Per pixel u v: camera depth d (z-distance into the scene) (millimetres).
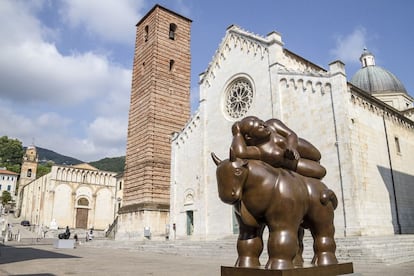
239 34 38281
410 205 32062
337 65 28406
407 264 19328
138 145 51719
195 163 40938
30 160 124625
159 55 54344
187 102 55250
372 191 27562
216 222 36594
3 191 136625
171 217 42406
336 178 26719
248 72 36531
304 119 29953
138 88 55562
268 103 33500
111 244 45062
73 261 23953
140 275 15867
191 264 22078
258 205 7480
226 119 38250
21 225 92562
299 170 8734
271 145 8125
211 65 41656
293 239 7371
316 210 8352
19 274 16031
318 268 7496
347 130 26812
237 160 7555
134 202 49344
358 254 20297
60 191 85688
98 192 91438
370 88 60531
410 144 35688
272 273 6715
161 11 57000
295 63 38094
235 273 7398
